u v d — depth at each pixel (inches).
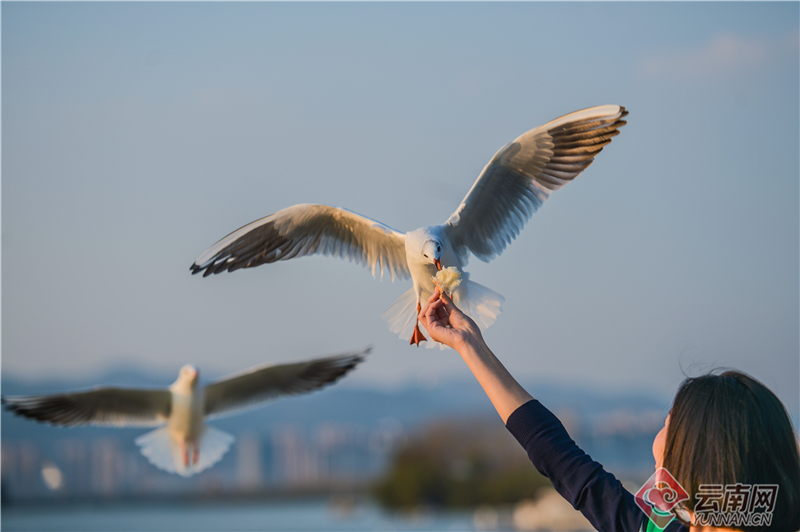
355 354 355.9
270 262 232.5
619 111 201.3
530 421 100.2
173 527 2256.4
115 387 335.3
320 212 226.8
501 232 224.5
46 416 325.4
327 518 2301.9
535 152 216.1
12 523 2586.1
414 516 2021.4
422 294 207.6
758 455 84.7
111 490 3253.0
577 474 97.1
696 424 88.0
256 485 3695.9
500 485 1955.0
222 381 348.5
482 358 104.5
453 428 2208.4
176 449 346.0
